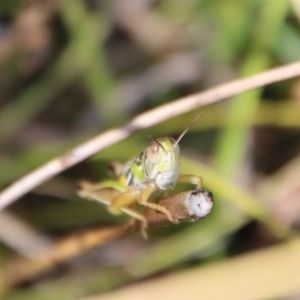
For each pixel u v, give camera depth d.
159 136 0.26
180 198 0.20
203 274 0.23
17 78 0.27
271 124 0.26
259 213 0.24
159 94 0.27
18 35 0.27
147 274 0.25
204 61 0.27
